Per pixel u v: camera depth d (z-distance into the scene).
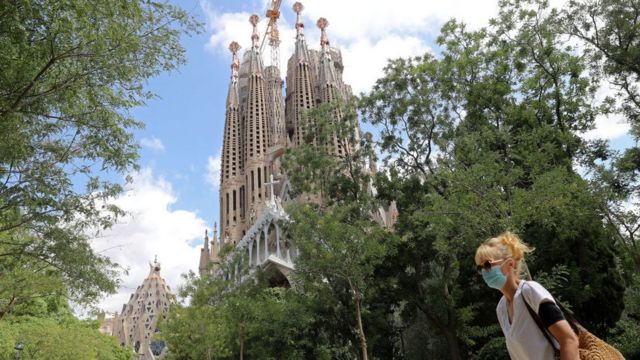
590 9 27.86
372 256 30.92
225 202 142.62
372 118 37.03
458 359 32.38
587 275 28.05
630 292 32.84
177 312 46.91
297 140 141.25
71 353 42.12
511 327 4.29
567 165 28.14
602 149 29.17
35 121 17.06
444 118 35.22
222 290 46.19
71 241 19.34
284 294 42.31
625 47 27.20
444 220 24.39
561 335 3.87
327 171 38.72
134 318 173.50
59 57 14.72
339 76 157.25
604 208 23.47
